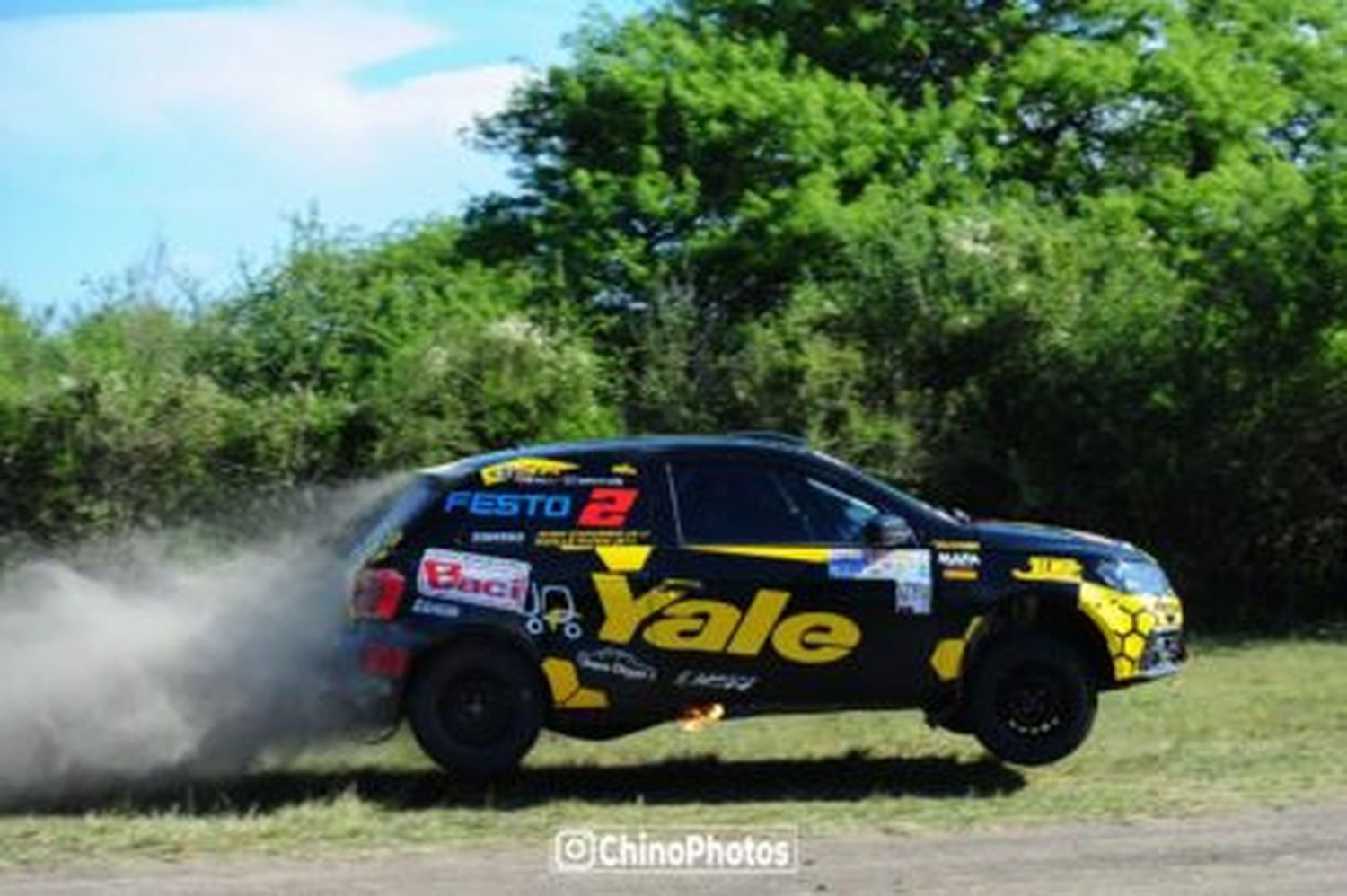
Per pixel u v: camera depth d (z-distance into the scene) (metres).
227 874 7.79
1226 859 7.82
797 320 18.23
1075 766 10.45
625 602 9.78
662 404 17.52
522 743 9.77
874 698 9.95
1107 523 18.77
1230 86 24.08
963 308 18.31
